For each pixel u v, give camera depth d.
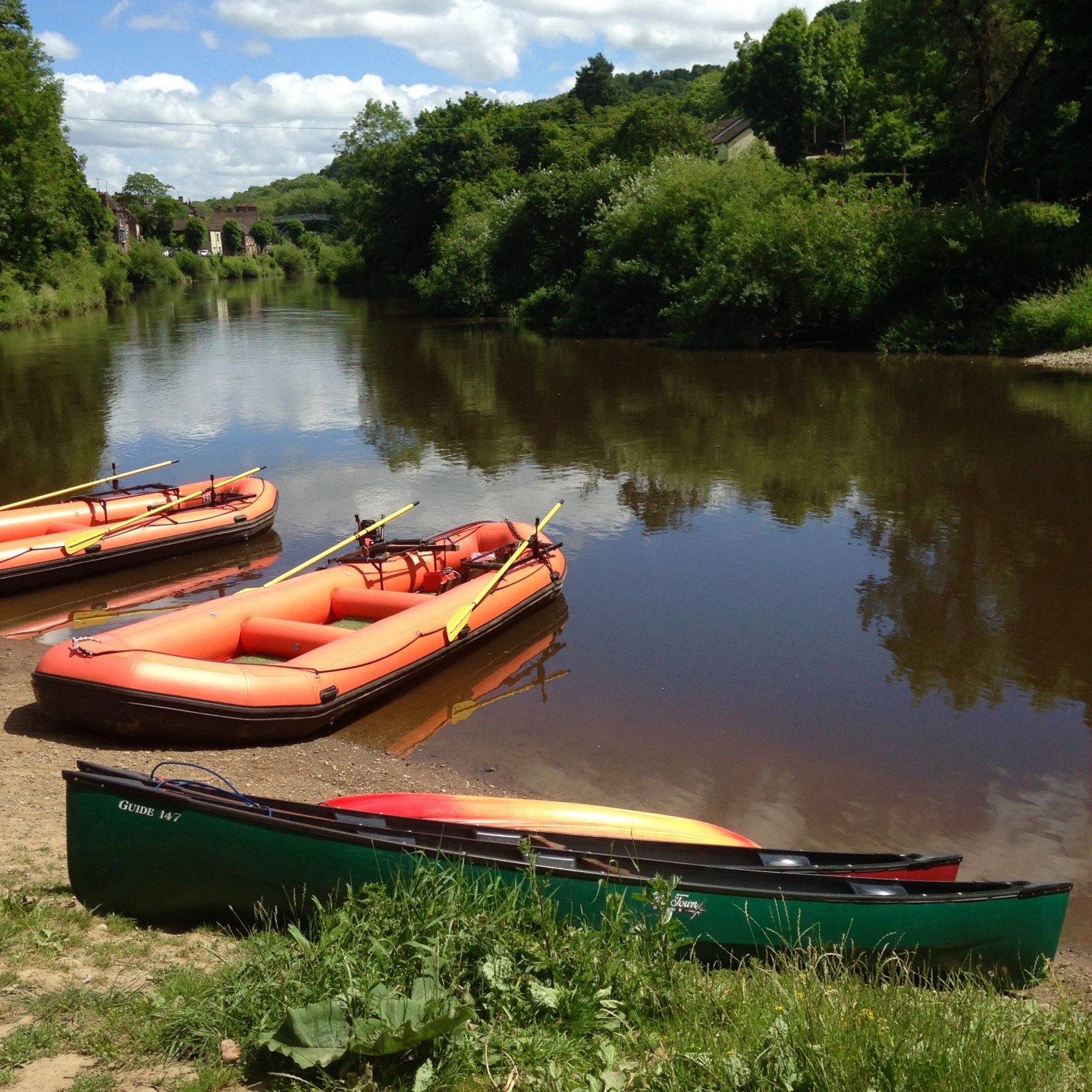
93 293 50.09
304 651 7.32
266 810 3.95
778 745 6.63
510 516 12.43
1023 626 8.66
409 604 8.09
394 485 14.13
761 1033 3.14
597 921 3.85
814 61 52.56
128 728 6.34
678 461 15.14
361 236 68.62
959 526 11.53
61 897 4.00
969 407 18.25
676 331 30.84
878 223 27.86
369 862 3.77
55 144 34.88
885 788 6.05
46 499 13.27
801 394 20.53
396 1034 2.82
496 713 7.18
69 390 22.95
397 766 6.34
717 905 3.87
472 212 50.19
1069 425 16.50
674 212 32.41
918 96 36.56
